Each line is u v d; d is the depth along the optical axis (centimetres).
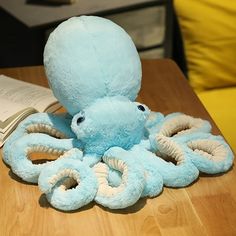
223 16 161
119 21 189
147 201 93
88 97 92
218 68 163
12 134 104
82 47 90
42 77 136
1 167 102
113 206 89
